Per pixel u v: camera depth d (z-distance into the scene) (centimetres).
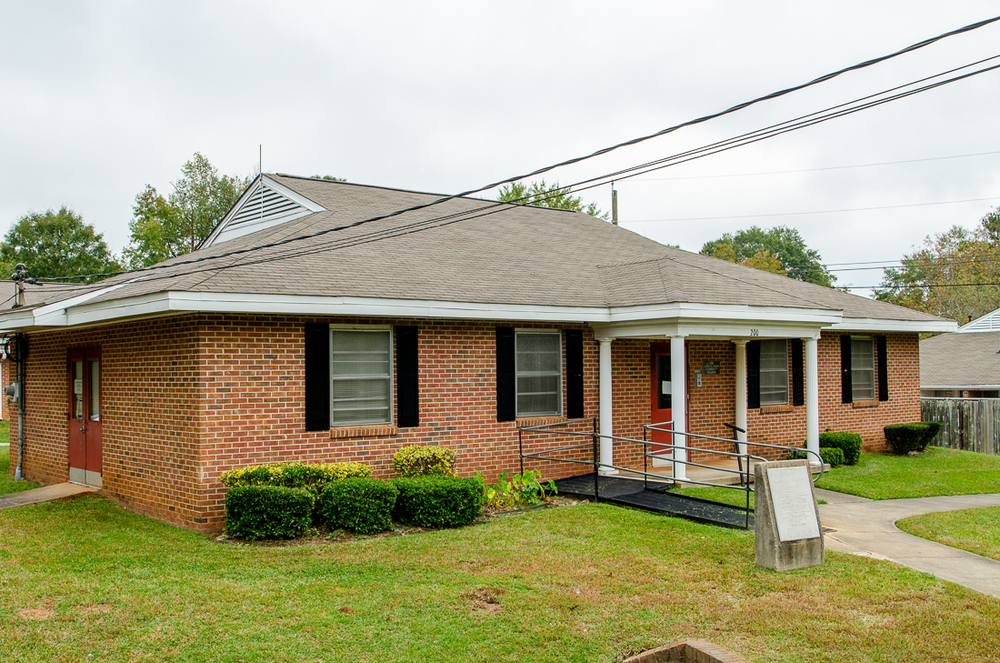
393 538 1004
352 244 1452
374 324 1241
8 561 877
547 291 1421
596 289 1530
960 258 5197
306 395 1159
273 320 1132
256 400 1111
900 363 2109
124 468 1258
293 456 1144
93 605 723
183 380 1097
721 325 1404
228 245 1744
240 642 648
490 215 2027
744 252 7388
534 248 1769
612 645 658
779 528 858
